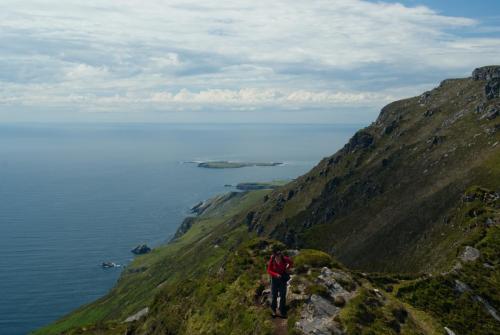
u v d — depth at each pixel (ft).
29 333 640.58
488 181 460.55
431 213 486.79
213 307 121.90
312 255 118.93
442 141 646.33
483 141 560.61
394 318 99.76
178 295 154.51
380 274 165.89
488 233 233.76
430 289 155.74
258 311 104.12
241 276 127.85
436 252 350.84
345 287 106.73
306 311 96.53
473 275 185.57
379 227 547.08
